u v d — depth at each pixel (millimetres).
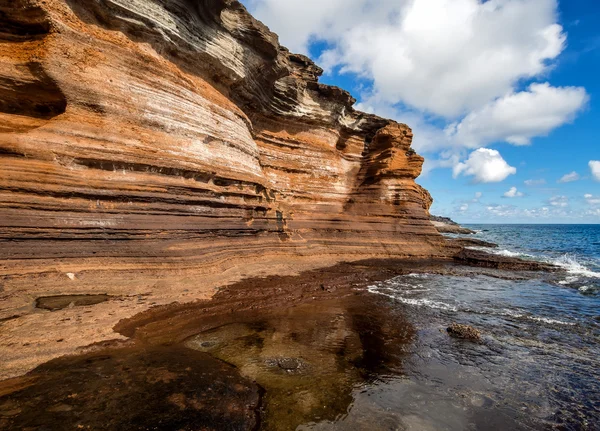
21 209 9242
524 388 6637
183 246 12836
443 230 75875
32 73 10898
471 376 7059
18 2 10680
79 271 9797
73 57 11430
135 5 13273
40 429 4012
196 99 15906
